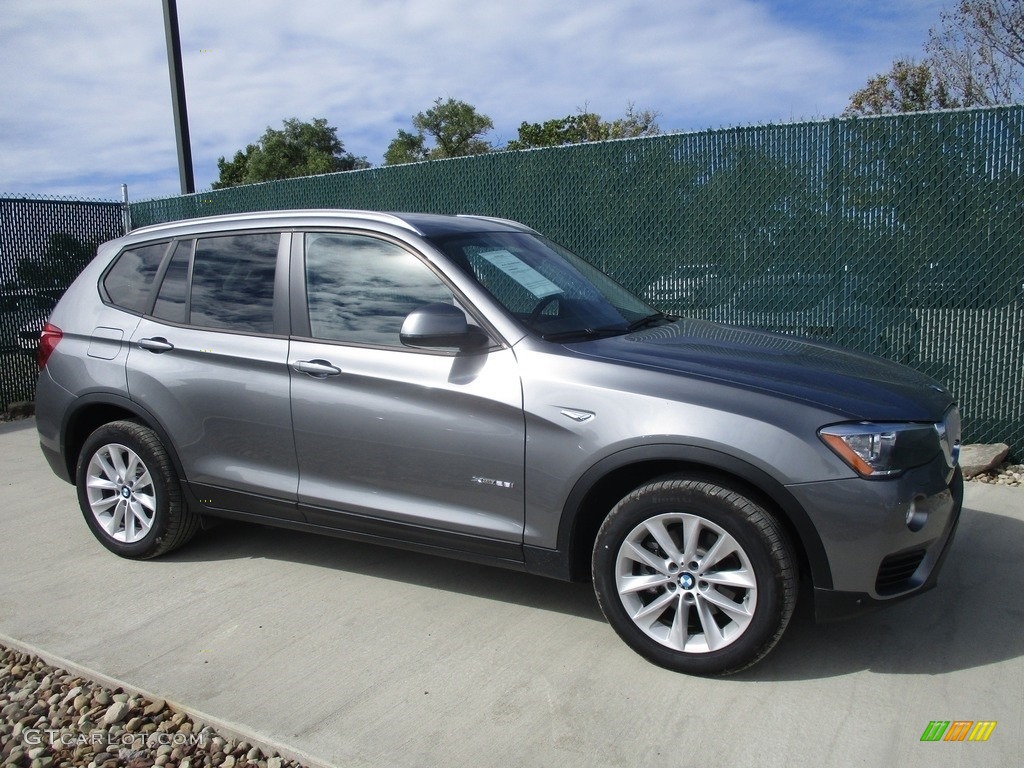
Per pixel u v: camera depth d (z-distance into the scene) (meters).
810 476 3.14
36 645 3.82
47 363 4.93
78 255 9.88
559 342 3.71
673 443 3.29
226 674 3.52
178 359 4.47
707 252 6.98
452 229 4.26
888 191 6.24
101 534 4.85
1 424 8.70
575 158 7.48
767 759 2.88
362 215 4.24
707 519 3.28
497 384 3.63
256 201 9.70
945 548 3.46
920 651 3.57
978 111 5.86
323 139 40.12
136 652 3.73
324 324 4.13
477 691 3.34
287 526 4.36
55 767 3.03
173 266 4.68
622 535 3.44
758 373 3.50
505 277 4.04
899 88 19.78
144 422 4.71
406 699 3.30
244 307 4.38
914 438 3.27
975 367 6.12
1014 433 6.05
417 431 3.81
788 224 6.63
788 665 3.48
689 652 3.38
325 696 3.33
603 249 7.45
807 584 3.94
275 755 3.01
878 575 3.20
